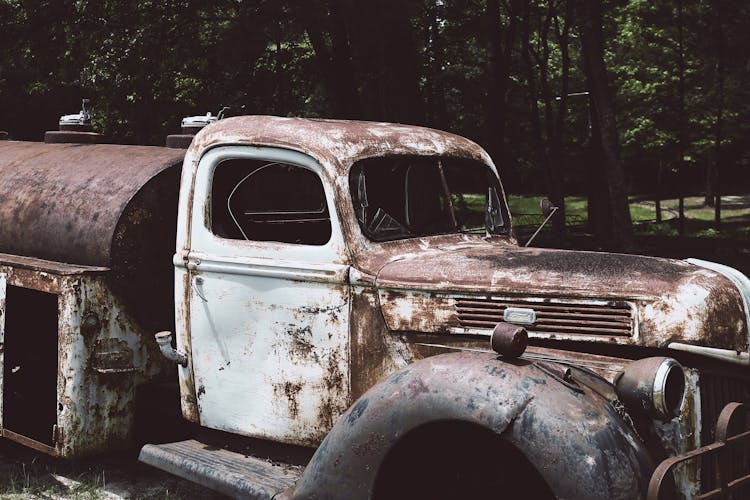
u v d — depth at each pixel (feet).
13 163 16.75
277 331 11.98
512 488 10.05
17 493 14.25
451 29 56.65
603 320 10.16
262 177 13.93
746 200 120.26
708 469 9.68
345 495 9.86
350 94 43.37
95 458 16.06
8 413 14.94
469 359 9.66
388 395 9.70
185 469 12.00
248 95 48.75
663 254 51.34
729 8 71.20
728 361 9.74
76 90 68.54
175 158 14.83
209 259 12.51
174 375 14.75
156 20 38.06
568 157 96.68
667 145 87.86
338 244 11.52
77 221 14.42
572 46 86.63
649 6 75.31
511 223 14.37
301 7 30.37
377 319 11.28
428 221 12.92
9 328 14.94
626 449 8.74
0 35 39.40
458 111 65.00
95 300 13.80
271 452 12.31
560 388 9.12
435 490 10.25
